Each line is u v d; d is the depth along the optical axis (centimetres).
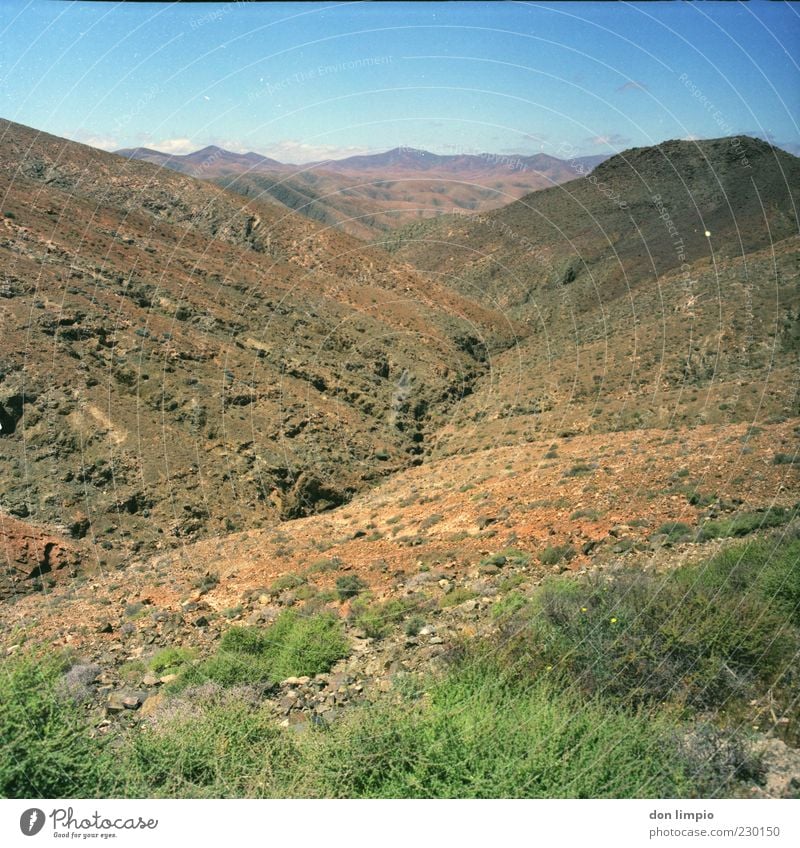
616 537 1369
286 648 993
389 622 1148
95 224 5172
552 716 553
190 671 970
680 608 715
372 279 7575
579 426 4119
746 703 622
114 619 1575
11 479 2778
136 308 4262
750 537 1095
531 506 1881
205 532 2891
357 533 2344
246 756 577
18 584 2138
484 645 725
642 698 606
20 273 3812
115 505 2809
